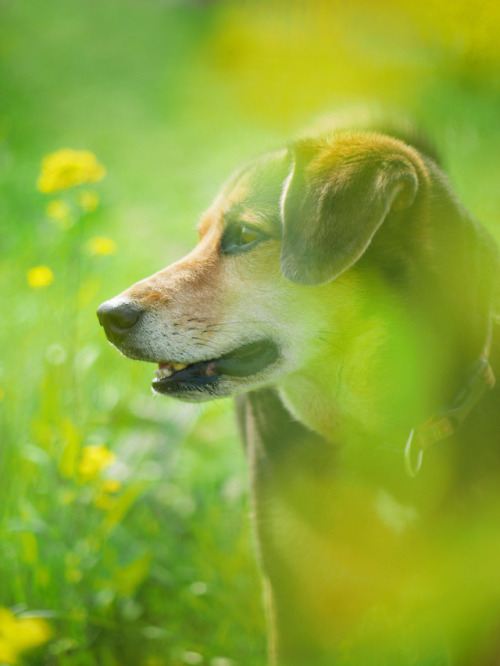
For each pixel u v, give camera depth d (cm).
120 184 735
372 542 251
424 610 263
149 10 1723
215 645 292
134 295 253
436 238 241
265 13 1083
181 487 361
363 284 242
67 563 290
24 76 1139
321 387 258
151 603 312
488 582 243
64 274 423
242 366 257
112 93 1100
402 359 242
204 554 323
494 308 260
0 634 212
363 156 232
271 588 264
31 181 632
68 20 1623
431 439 237
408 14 796
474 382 240
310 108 832
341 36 891
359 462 250
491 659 251
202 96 1045
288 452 259
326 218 227
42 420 339
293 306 250
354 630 276
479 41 737
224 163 769
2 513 306
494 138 632
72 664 278
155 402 391
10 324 404
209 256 261
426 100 712
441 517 241
